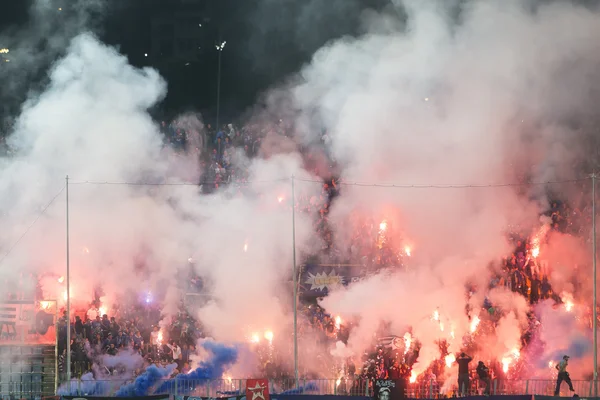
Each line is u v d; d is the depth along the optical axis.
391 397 97.69
